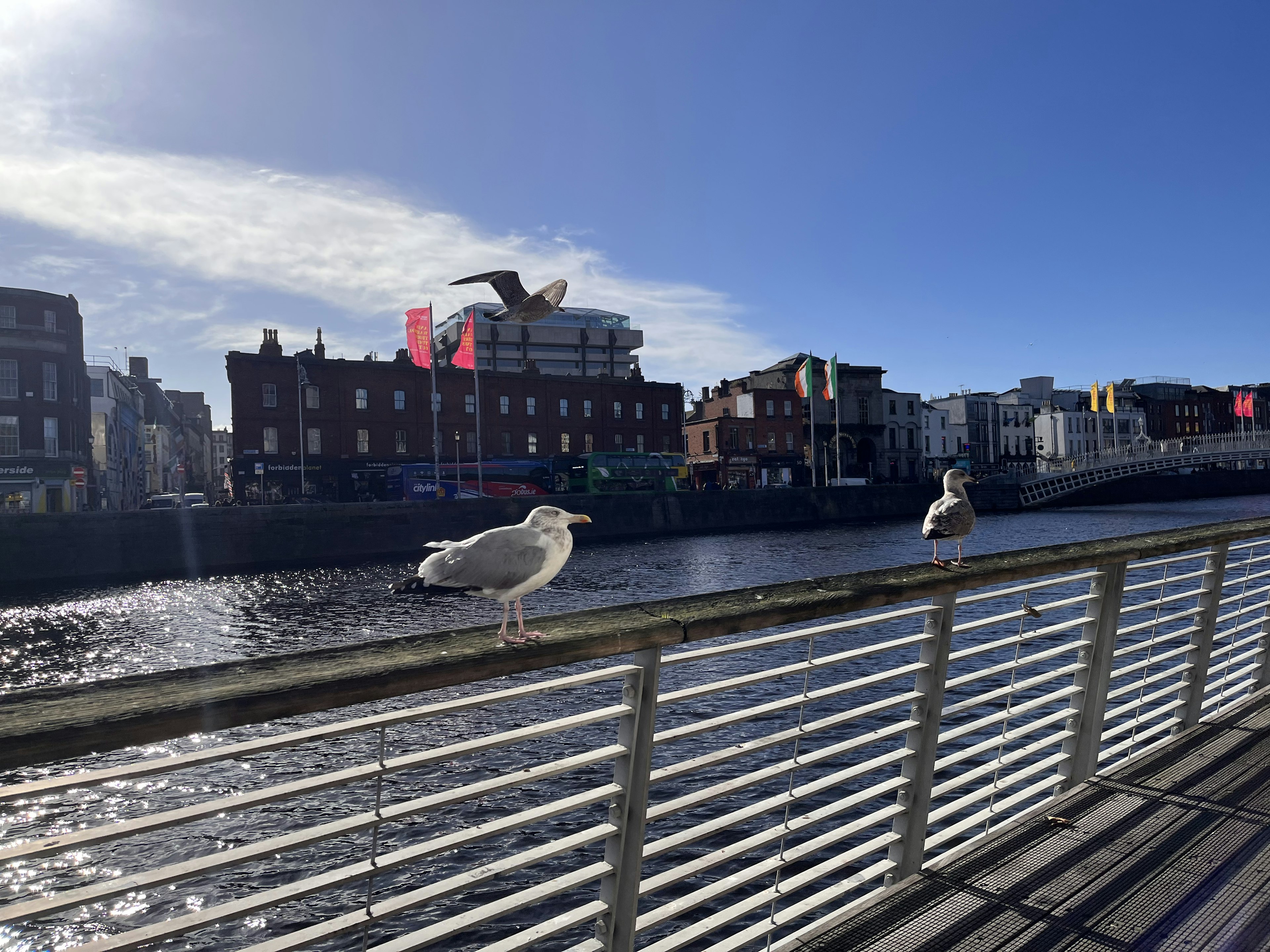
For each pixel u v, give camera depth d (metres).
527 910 7.71
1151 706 10.19
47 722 1.41
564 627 2.19
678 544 49.12
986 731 11.88
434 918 7.65
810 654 2.78
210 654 20.66
